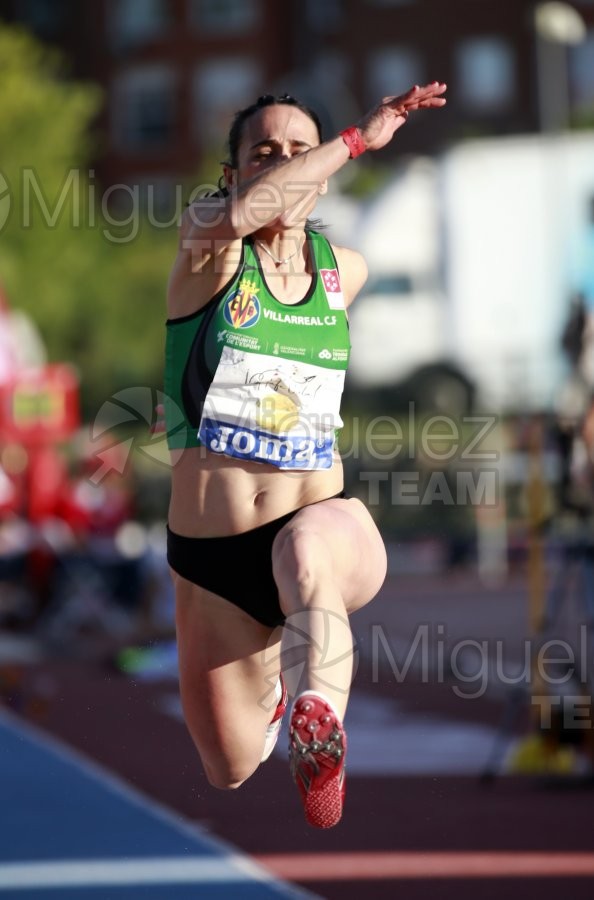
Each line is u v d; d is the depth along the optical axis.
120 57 152.12
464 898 16.94
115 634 44.69
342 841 20.17
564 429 27.81
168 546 12.62
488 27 158.88
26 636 44.69
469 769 25.98
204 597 12.34
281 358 11.88
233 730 12.69
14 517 46.75
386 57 157.88
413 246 96.81
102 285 92.81
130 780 24.55
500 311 94.81
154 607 45.69
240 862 18.66
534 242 94.81
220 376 11.83
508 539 71.06
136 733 29.05
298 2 154.00
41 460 47.19
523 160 96.06
